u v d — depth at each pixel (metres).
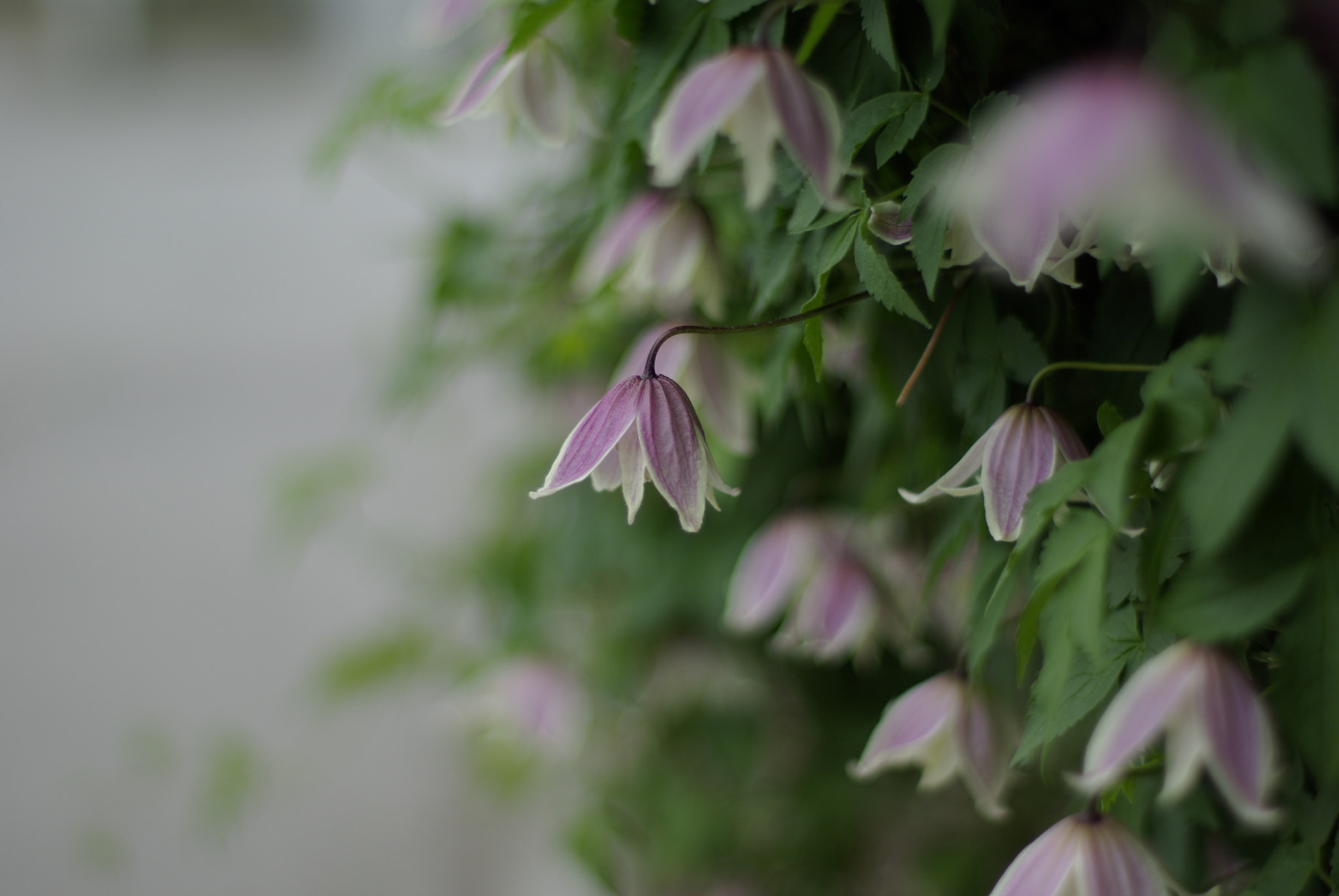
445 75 0.76
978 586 0.62
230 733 1.30
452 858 1.34
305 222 1.94
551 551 1.00
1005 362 0.62
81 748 1.38
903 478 0.70
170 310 1.90
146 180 1.99
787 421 0.78
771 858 0.98
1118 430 0.55
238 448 1.75
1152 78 0.51
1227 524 0.52
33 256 1.91
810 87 0.59
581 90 0.68
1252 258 0.53
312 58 2.01
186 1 2.00
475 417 1.56
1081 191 0.50
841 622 0.73
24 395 1.80
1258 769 0.55
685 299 0.69
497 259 0.79
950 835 0.94
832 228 0.60
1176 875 0.63
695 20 0.61
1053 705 0.56
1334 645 0.53
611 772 1.09
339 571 1.56
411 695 1.45
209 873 1.30
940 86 0.60
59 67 1.98
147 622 1.54
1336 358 0.51
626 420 0.59
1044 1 0.60
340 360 1.87
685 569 0.87
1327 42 0.52
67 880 1.27
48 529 1.65
